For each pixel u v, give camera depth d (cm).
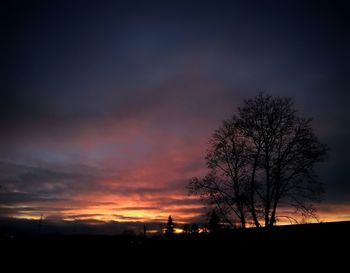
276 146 3114
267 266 2058
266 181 3078
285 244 2098
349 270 1767
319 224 2131
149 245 2892
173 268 2488
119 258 2914
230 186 3186
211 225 3088
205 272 2286
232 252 2291
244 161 3164
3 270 2742
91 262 2930
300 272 1905
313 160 2959
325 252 1911
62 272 2659
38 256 3128
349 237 1916
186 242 2638
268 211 3003
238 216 3089
